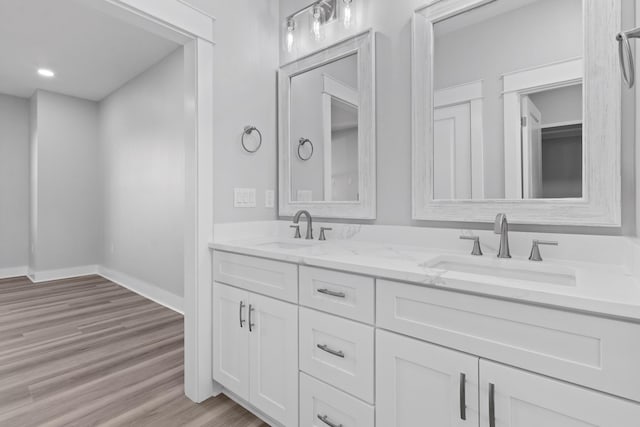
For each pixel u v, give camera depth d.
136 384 1.80
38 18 2.53
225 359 1.62
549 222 1.18
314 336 1.23
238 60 1.85
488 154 1.32
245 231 1.88
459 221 1.39
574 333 0.72
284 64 2.03
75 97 4.35
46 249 4.18
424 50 1.47
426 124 1.47
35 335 2.47
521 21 1.25
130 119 3.70
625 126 1.06
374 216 1.65
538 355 0.77
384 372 1.03
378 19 1.64
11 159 4.37
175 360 2.09
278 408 1.37
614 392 0.68
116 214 4.05
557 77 1.18
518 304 0.79
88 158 4.50
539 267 1.11
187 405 1.61
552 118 1.19
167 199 3.11
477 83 1.35
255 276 1.46
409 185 1.54
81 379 1.85
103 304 3.22
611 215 1.07
